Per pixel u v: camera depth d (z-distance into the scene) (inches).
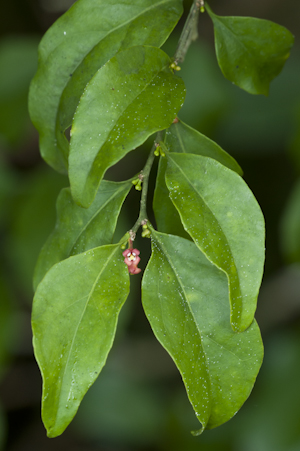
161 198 22.9
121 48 22.6
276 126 41.4
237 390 21.7
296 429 36.2
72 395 21.5
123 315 33.6
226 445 39.0
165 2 22.8
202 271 22.0
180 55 23.0
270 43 23.6
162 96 21.7
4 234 35.4
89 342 21.7
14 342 37.3
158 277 21.9
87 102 21.5
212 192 21.7
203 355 21.8
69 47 22.7
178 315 21.8
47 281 21.7
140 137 21.3
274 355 39.5
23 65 36.4
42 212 35.0
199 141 22.8
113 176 39.3
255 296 21.4
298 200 28.5
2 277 36.2
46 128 23.2
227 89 40.8
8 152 38.6
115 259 22.0
